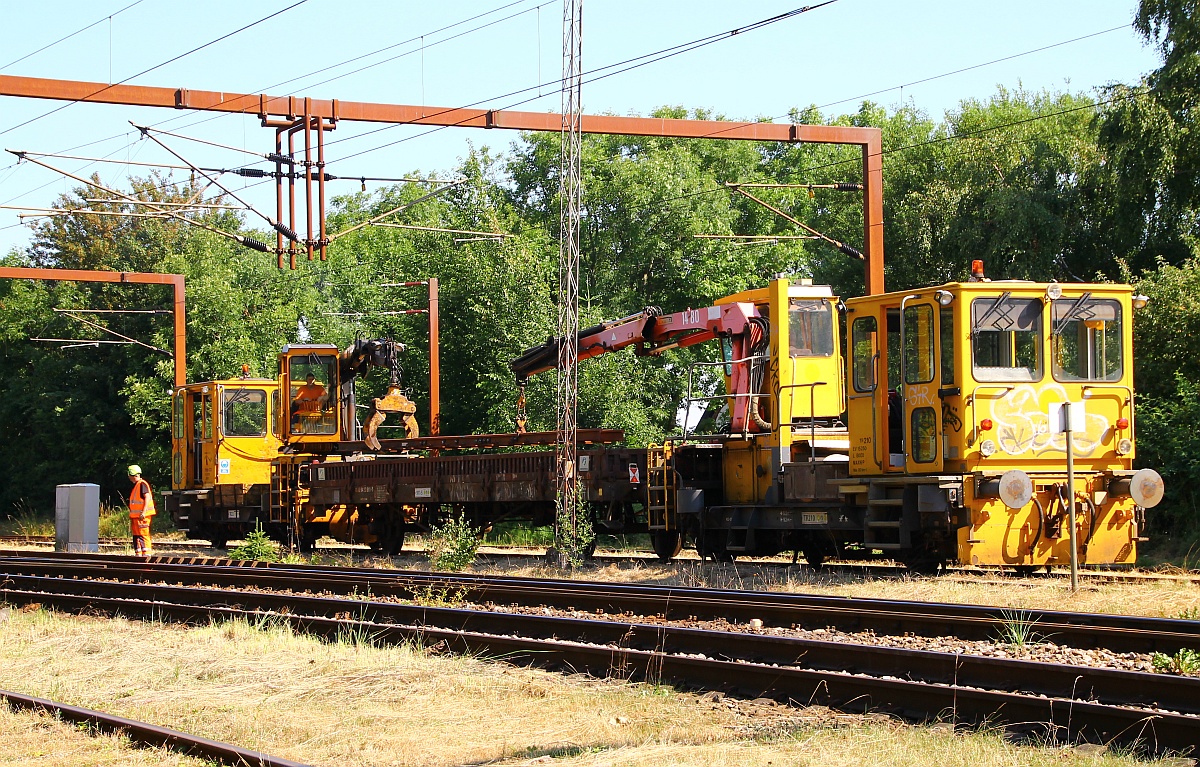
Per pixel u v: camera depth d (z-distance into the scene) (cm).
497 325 3869
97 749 812
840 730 802
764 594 1384
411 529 2691
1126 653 1008
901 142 5138
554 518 2359
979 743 756
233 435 3028
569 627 1193
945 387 1623
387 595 1586
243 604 1545
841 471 1802
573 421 2189
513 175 5900
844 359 1809
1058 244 3297
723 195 5103
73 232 5606
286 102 2239
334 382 2850
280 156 2292
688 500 2061
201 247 4844
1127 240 3069
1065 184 3544
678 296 5047
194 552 2967
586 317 4147
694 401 2294
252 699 966
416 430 2844
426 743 812
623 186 4962
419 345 4188
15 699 941
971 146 3803
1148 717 747
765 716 863
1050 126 3862
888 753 744
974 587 1481
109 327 5106
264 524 2936
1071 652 1020
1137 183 2897
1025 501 1551
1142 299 1694
